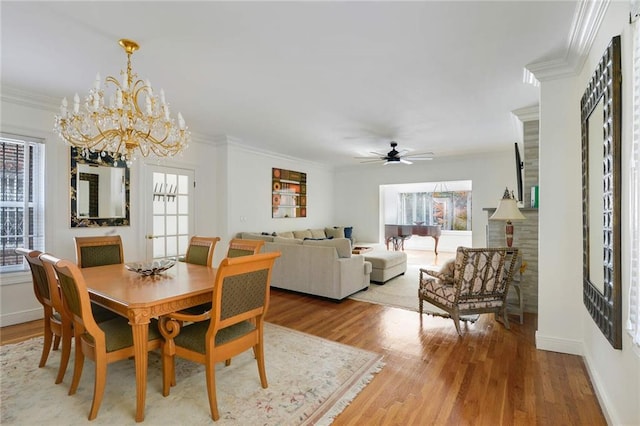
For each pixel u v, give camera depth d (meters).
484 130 4.96
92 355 1.96
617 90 1.65
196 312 2.73
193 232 5.32
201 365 2.58
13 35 2.28
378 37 2.31
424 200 10.05
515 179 6.71
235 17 2.07
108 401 2.08
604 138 1.85
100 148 4.14
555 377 2.38
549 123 2.79
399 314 3.88
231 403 2.06
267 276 2.24
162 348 2.11
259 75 2.96
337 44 2.41
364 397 2.14
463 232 9.50
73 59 2.65
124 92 2.47
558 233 2.78
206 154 5.56
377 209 8.48
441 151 6.68
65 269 1.87
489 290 3.28
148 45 2.42
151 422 1.88
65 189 3.83
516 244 3.96
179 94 3.46
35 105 3.56
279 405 2.04
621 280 1.67
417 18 2.08
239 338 2.10
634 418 1.52
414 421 1.90
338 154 7.01
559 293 2.79
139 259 4.56
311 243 4.79
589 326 2.46
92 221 4.07
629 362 1.59
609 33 1.85
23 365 2.54
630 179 1.51
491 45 2.43
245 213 6.06
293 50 2.50
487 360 2.65
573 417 1.93
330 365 2.57
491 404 2.06
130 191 4.48
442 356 2.73
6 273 3.41
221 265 1.88
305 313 3.91
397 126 4.74
